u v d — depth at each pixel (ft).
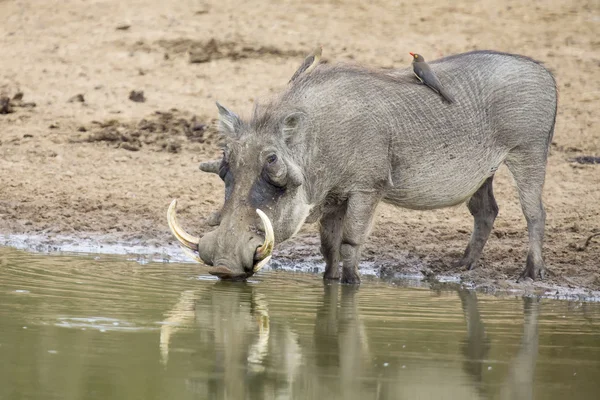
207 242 76.07
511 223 107.76
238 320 68.18
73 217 108.88
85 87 153.89
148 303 72.74
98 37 173.78
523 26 186.50
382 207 113.29
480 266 93.86
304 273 90.12
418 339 64.75
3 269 84.38
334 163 81.92
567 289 86.02
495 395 53.31
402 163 85.87
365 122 82.89
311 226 106.73
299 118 78.48
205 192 118.83
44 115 142.51
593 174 126.52
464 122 87.76
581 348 63.87
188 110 146.10
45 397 49.83
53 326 63.98
